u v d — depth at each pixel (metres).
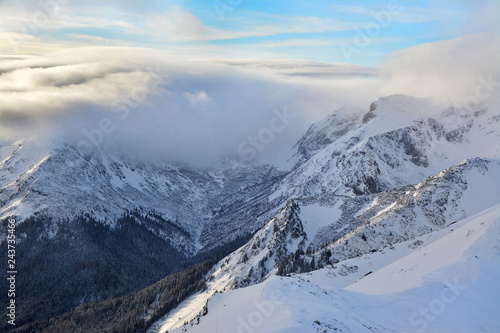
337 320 80.56
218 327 94.12
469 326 87.12
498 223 121.94
